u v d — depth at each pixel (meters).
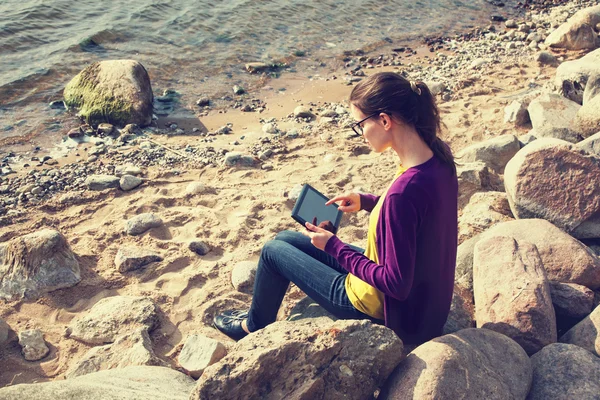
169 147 7.48
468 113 7.75
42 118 8.30
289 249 3.30
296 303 3.86
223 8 12.48
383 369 2.78
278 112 8.72
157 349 4.00
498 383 2.73
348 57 10.91
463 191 5.56
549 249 3.91
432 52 11.17
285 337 2.80
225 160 6.89
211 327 4.20
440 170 2.66
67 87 8.65
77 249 5.22
